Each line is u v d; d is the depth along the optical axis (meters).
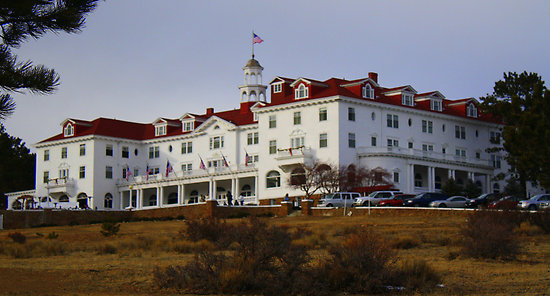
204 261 28.09
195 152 112.06
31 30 21.86
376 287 27.06
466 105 109.25
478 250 37.72
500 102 98.69
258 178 99.56
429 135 103.06
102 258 39.44
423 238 46.88
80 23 22.30
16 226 80.50
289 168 95.94
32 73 21.30
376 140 96.19
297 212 75.00
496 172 110.81
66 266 34.81
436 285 28.55
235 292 26.69
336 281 27.12
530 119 83.44
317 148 93.81
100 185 113.31
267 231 27.83
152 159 117.62
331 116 93.06
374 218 65.50
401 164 94.44
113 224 60.38
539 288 28.47
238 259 27.80
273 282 26.73
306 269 28.11
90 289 27.66
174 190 113.50
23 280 29.14
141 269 33.31
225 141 108.25
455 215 62.66
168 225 69.25
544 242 46.56
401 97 100.25
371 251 28.42
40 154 119.88
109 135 115.00
